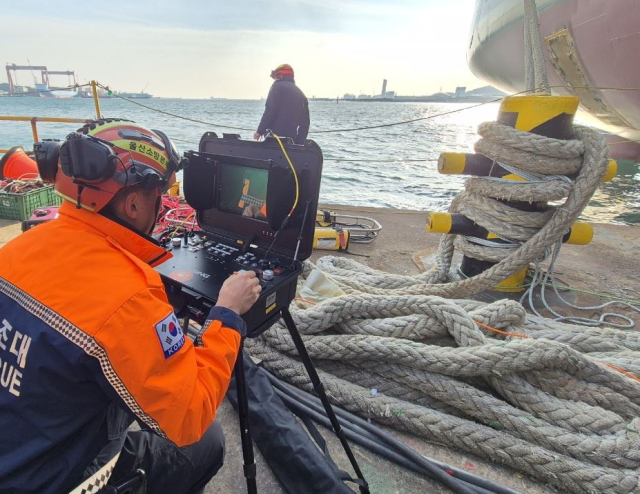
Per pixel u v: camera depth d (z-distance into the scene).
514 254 3.04
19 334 0.83
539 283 3.45
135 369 0.82
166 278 1.36
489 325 2.39
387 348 2.07
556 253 3.21
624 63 5.60
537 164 2.88
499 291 3.54
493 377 2.01
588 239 3.32
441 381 1.99
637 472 1.61
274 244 1.57
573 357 1.96
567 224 2.95
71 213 0.94
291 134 4.77
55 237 0.90
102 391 0.89
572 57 6.29
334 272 3.31
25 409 0.84
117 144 0.94
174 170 1.10
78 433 0.93
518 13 7.31
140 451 1.23
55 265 0.85
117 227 0.95
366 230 4.77
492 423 1.86
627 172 15.64
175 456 1.29
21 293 0.85
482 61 10.00
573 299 3.50
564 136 3.01
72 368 0.82
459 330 2.15
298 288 3.00
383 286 3.26
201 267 1.45
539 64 3.26
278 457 1.64
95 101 5.28
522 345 1.96
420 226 5.44
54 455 0.90
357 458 1.76
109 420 0.97
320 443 1.79
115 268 0.88
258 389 1.91
